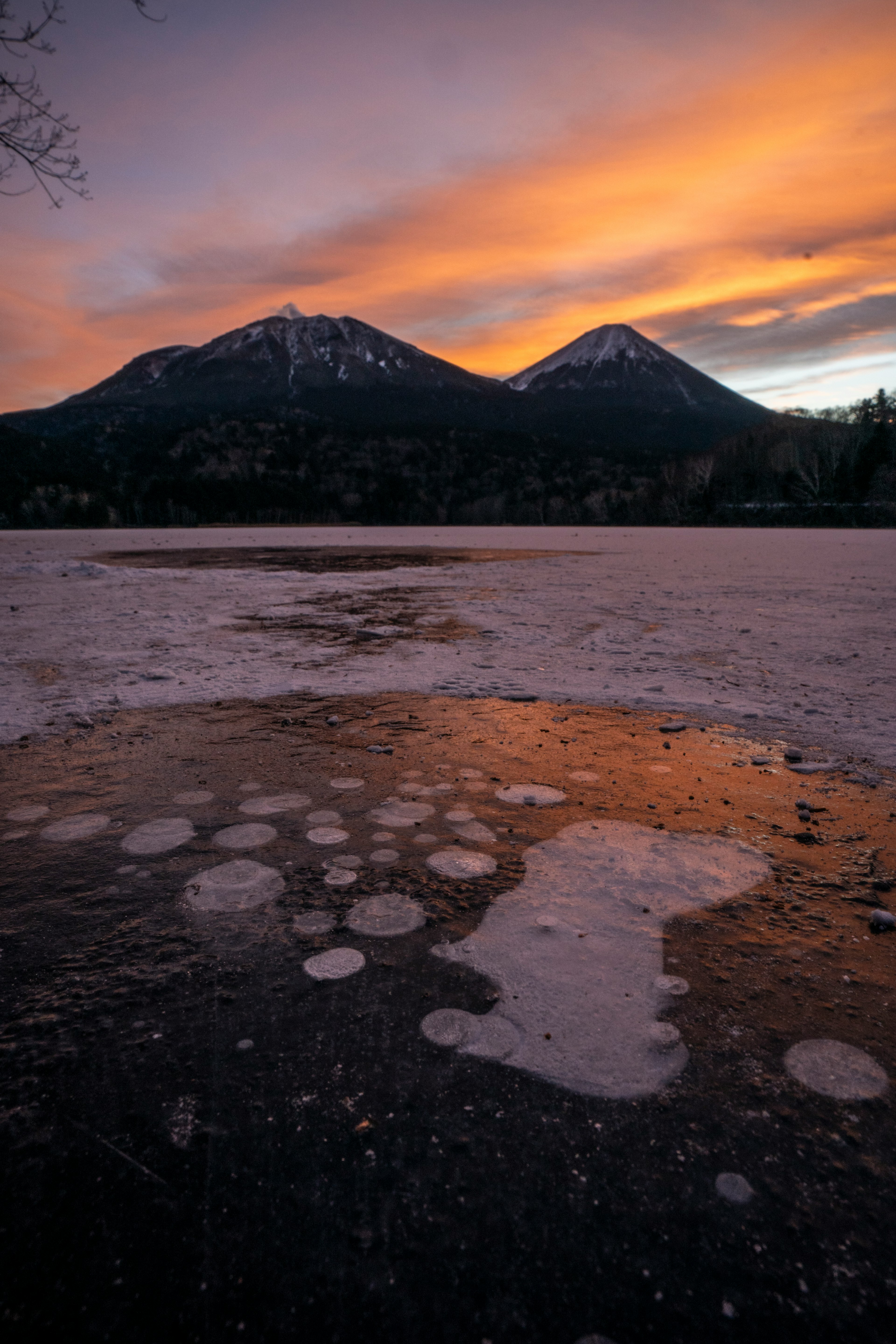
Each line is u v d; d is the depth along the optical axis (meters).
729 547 26.42
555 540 33.78
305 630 7.52
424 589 12.06
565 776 3.19
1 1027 1.55
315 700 4.54
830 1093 1.38
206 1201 1.15
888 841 2.53
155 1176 1.20
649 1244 1.09
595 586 12.34
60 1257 1.07
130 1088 1.38
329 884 2.19
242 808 2.79
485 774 3.20
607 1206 1.15
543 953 1.84
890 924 1.96
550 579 13.64
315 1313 0.99
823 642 6.55
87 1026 1.55
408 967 1.77
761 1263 1.06
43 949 1.84
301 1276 1.04
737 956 1.83
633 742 3.69
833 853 2.44
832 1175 1.21
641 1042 1.51
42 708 4.25
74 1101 1.35
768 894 2.16
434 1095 1.37
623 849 2.45
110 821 2.65
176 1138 1.27
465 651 6.24
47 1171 1.21
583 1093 1.38
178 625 7.86
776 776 3.20
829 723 3.99
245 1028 1.55
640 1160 1.23
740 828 2.64
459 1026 1.56
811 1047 1.51
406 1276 1.04
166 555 23.16
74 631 7.34
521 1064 1.45
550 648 6.39
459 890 2.16
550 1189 1.18
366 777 3.15
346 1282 1.03
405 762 3.36
